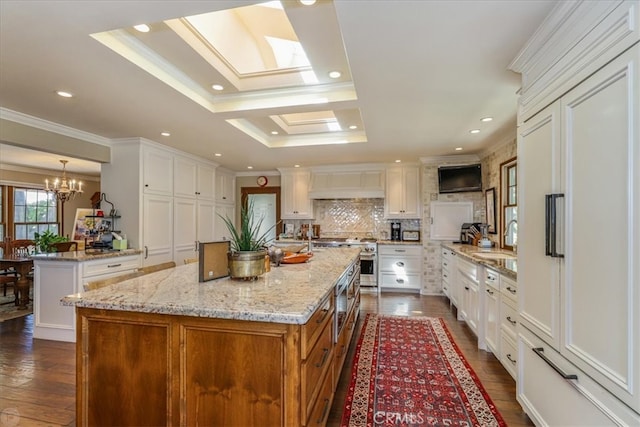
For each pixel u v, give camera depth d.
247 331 1.36
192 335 1.42
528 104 1.90
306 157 5.38
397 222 6.20
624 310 1.15
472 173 5.05
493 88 2.52
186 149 4.76
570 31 1.47
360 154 5.11
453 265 4.37
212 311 1.34
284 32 2.43
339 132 4.39
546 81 1.70
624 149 1.14
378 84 2.45
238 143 4.36
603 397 1.26
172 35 2.05
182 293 1.62
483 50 1.94
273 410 1.33
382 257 5.73
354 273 3.40
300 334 1.34
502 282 2.55
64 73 2.27
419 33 1.77
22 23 1.68
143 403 1.47
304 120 4.09
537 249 1.79
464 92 2.60
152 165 4.35
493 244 4.46
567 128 1.50
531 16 1.60
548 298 1.68
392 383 2.46
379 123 3.45
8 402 2.20
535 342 1.84
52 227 7.48
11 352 3.04
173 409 1.44
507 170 4.14
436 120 3.33
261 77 2.74
